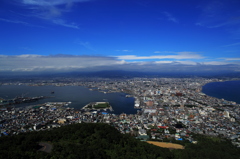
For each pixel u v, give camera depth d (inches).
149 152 7701.8
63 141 7736.2
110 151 7175.2
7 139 7460.6
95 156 6299.2
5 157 5654.5
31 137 7534.5
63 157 5925.2
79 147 6845.5
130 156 6820.9
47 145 7111.2
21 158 5713.6
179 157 7672.2
